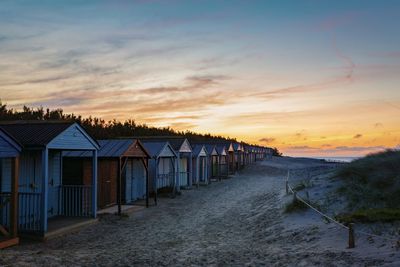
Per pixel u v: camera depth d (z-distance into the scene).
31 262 8.60
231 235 13.52
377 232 9.80
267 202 19.89
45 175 12.63
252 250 10.34
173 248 11.39
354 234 9.70
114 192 20.73
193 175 34.75
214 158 42.25
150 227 15.34
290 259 8.66
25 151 14.26
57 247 11.61
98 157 18.14
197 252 10.48
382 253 7.90
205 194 27.47
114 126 61.66
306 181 23.22
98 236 13.48
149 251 10.80
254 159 75.06
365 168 19.33
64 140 13.72
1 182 13.07
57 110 52.53
